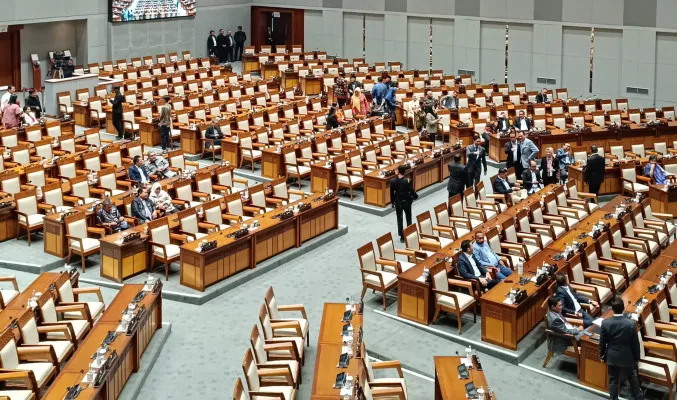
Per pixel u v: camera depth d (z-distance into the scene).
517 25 40.09
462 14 41.31
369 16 44.38
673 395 14.16
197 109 30.50
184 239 19.03
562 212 22.30
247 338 16.17
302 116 30.78
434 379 14.57
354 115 31.98
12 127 27.73
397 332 16.56
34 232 20.91
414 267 17.38
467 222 20.78
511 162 25.56
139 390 14.09
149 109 30.45
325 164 24.77
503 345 15.82
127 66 39.47
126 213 20.52
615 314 13.75
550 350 15.27
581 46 38.59
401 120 34.19
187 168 24.64
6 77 37.09
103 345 13.45
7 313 14.48
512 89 40.66
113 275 18.22
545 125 31.30
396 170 24.44
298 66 40.31
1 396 11.85
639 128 30.80
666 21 36.03
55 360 13.53
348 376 12.48
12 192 21.52
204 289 17.83
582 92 39.00
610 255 19.39
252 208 21.28
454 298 16.22
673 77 36.47
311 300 17.98
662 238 21.03
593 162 24.50
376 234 22.34
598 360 14.56
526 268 17.53
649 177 25.70
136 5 40.88
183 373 14.78
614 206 22.20
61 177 23.03
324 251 21.00
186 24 44.00
